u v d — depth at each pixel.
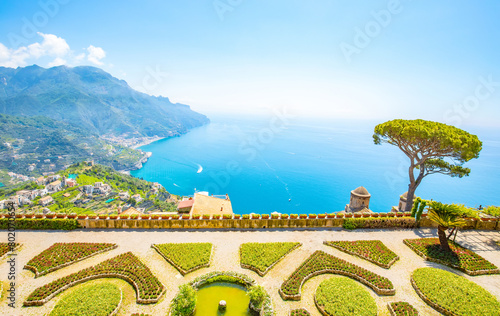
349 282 22.44
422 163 37.34
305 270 23.86
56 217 30.62
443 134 31.77
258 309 19.64
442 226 26.75
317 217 32.28
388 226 32.53
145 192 169.50
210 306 20.41
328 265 24.70
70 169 173.88
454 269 24.97
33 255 25.05
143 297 20.27
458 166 35.84
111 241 27.84
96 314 18.41
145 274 22.73
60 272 22.94
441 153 34.44
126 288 21.66
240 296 21.50
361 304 19.97
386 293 21.59
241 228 31.48
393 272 24.30
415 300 21.11
